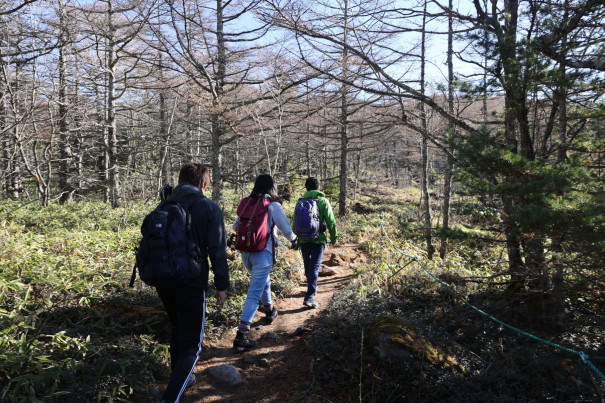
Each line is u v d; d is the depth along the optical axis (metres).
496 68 4.11
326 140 18.41
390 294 5.08
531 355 3.39
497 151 3.49
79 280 4.84
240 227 3.96
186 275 2.59
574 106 4.16
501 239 4.18
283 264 6.55
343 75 7.66
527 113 4.17
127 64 14.77
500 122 4.50
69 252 6.20
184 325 2.71
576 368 3.15
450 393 3.03
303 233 5.04
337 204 20.11
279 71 9.31
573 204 3.30
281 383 3.42
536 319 3.93
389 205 24.44
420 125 9.28
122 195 16.08
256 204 3.99
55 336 3.19
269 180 4.16
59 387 2.77
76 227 9.15
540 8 4.04
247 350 3.97
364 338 3.65
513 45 3.86
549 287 3.86
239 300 4.90
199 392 3.25
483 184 3.72
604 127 4.05
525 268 3.99
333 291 6.11
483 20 4.70
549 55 4.19
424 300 4.97
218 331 4.25
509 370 3.21
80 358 3.18
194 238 2.78
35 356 2.96
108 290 4.72
